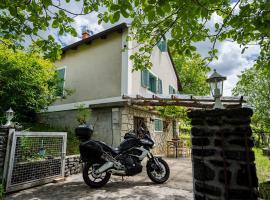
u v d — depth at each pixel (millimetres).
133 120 8977
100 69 9742
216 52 4023
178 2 2328
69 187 4613
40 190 4367
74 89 10492
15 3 2781
